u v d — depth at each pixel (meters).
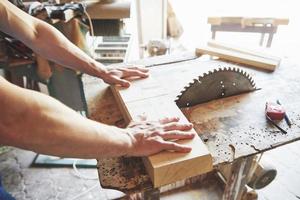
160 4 2.64
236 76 0.85
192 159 0.58
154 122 0.66
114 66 1.07
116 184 0.60
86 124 0.51
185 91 0.81
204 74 0.80
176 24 2.92
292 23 2.61
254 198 1.16
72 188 1.58
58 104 0.49
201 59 1.17
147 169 0.62
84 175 1.66
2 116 0.41
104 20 1.51
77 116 0.51
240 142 0.70
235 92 0.90
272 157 1.74
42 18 1.23
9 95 0.41
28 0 1.57
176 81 0.97
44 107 0.45
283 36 2.54
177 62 1.14
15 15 0.76
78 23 1.36
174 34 2.95
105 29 1.56
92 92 0.95
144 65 1.11
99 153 0.52
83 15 1.37
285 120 0.77
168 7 2.82
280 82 0.97
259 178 1.05
